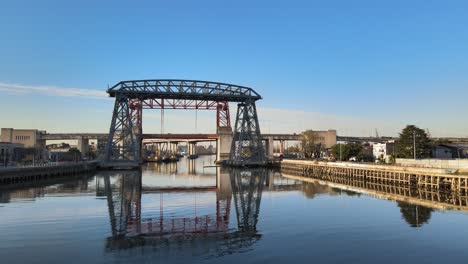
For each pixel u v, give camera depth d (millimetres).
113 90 106000
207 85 113688
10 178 63875
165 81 109438
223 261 20750
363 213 34688
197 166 143625
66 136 166750
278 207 39000
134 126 118625
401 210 36312
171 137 124500
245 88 118125
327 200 44156
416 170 59219
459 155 92000
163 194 52531
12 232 27344
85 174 92188
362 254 21812
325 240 24828
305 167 97875
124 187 62250
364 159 112875
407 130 91875
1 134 155500
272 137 166000
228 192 54969
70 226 29594
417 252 22203
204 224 30531
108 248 23375
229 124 138125
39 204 41094
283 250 22641
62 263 20609
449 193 50719
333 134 173125
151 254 22156
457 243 24062
